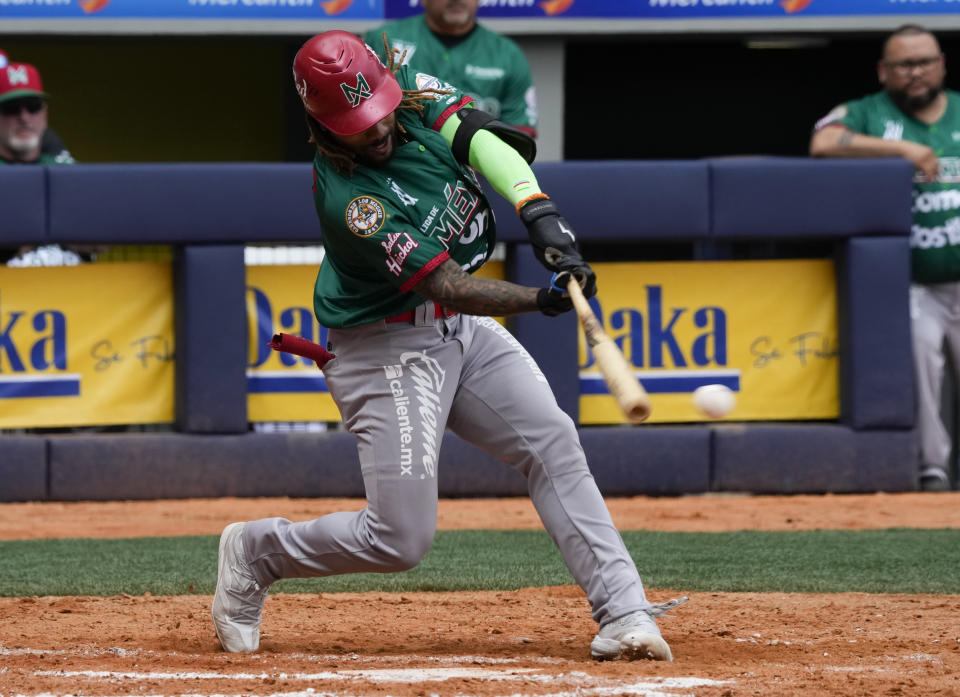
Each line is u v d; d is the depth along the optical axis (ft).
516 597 63.36
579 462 46.85
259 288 102.37
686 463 103.96
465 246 45.44
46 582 68.39
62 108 166.20
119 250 113.50
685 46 169.07
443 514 95.76
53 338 101.76
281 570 48.06
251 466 101.71
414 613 58.65
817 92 170.81
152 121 168.25
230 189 100.22
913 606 60.03
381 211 42.86
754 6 133.49
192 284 100.68
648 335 104.73
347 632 53.57
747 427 104.58
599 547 46.21
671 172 102.22
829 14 134.41
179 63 168.04
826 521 92.27
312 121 43.16
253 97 169.78
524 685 41.47
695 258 124.06
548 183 101.30
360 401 46.24
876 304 104.37
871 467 105.19
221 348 100.99
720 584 67.31
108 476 100.53
